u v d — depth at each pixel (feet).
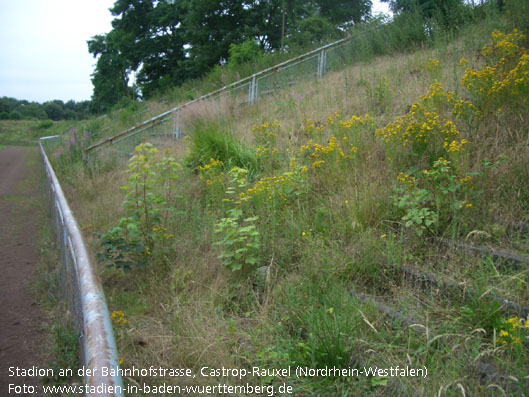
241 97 35.06
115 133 52.47
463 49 24.49
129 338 10.18
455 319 8.79
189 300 11.78
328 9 81.87
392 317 9.51
